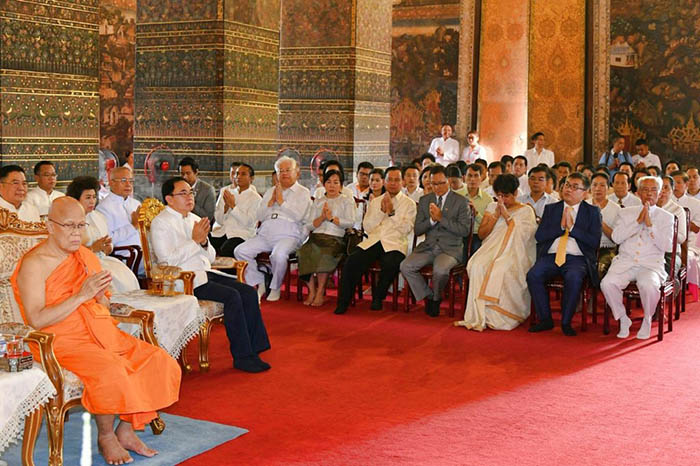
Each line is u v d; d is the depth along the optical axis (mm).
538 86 19125
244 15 12461
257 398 6445
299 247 10336
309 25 14328
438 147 19609
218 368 7273
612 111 19359
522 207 9328
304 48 14406
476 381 6988
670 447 5492
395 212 9930
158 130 12617
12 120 9125
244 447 5398
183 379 6934
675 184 10977
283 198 10453
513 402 6430
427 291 9578
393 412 6156
